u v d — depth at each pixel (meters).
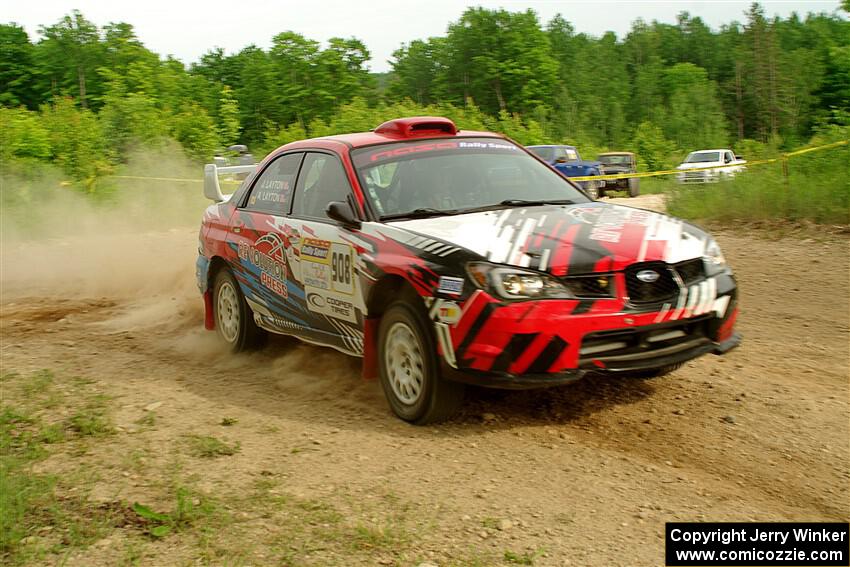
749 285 8.92
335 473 4.26
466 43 80.00
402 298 4.97
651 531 3.62
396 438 4.76
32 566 3.30
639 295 4.59
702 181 14.92
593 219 5.14
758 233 11.77
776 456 4.44
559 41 131.38
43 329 8.19
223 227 6.95
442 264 4.61
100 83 59.69
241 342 6.81
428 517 3.73
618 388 5.52
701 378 5.75
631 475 4.21
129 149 23.36
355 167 5.63
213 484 4.13
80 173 19.34
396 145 5.88
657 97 109.12
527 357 4.41
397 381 5.04
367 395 5.60
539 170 6.06
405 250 4.87
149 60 57.72
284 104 59.00
